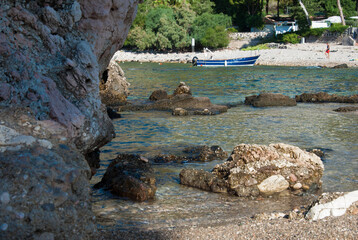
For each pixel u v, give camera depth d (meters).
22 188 4.30
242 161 9.23
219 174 9.29
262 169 8.80
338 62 45.81
